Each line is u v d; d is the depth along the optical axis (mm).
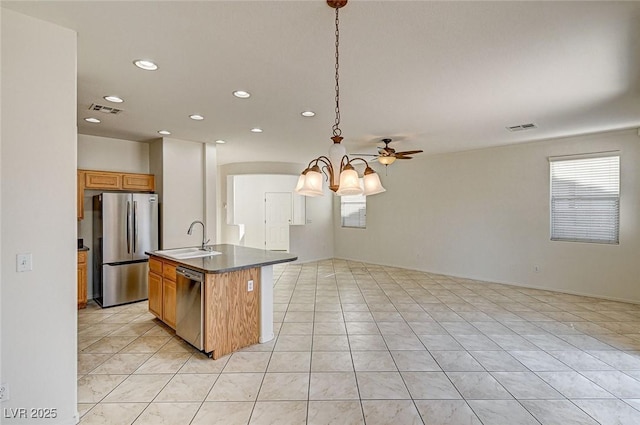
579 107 3516
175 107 3500
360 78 2740
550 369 2775
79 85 2865
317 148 5922
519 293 5176
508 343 3295
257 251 4055
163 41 2139
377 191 2783
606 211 4816
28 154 1871
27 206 1868
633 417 2143
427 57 2371
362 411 2205
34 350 1887
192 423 2076
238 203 8383
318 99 3252
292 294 5191
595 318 4012
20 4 1743
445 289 5465
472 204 6184
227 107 3502
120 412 2182
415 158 7023
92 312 4285
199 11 1809
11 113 1819
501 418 2135
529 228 5500
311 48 2236
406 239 7254
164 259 3688
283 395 2391
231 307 3107
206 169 5453
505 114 3766
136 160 5258
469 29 2000
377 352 3098
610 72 2631
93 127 4352
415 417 2143
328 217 8758
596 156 4812
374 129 4480
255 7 1771
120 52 2281
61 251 1981
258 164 7719
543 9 1797
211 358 2979
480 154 6062
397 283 5914
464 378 2631
